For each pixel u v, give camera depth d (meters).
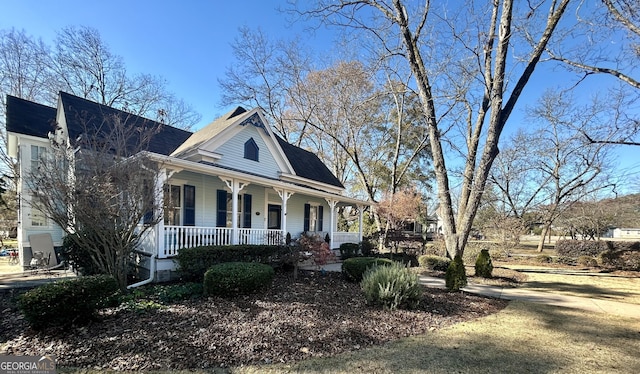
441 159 11.16
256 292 6.43
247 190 12.07
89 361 3.40
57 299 4.16
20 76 18.66
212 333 4.22
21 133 10.01
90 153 5.87
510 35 9.20
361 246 15.05
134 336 4.04
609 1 8.13
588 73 9.27
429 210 37.69
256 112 12.20
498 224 17.41
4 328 4.33
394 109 25.33
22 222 9.96
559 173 18.42
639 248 15.84
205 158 10.47
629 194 17.22
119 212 5.88
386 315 5.39
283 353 3.75
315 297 6.42
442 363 3.66
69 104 9.94
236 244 8.91
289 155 16.02
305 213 15.38
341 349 3.94
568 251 17.06
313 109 24.11
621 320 5.78
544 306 6.79
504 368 3.59
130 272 8.20
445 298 6.96
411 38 10.55
